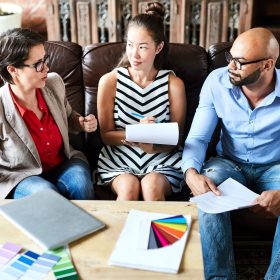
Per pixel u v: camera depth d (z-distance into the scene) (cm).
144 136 172
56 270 118
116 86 195
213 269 154
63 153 191
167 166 192
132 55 186
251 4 268
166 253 124
